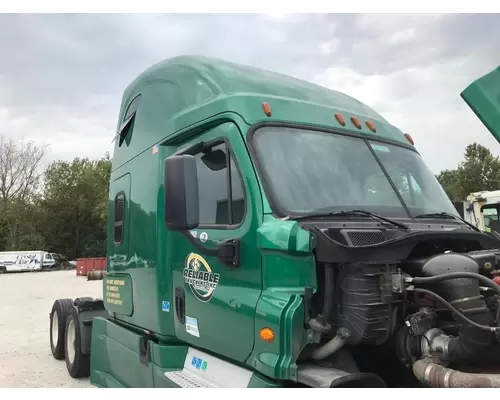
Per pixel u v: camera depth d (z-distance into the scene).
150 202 4.49
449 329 3.06
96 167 56.66
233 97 3.59
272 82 4.04
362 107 4.56
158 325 4.19
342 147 3.76
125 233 5.11
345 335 2.78
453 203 4.79
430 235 3.01
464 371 2.89
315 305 2.91
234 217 3.39
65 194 53.91
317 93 4.26
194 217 3.09
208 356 3.63
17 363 7.65
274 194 3.17
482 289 2.94
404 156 4.21
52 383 6.53
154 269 4.30
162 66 4.74
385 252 2.90
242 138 3.39
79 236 55.50
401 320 3.06
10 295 18.48
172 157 3.15
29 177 54.94
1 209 53.75
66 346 7.12
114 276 5.41
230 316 3.24
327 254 2.82
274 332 2.79
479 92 2.87
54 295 18.38
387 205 3.65
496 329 2.61
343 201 3.43
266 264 3.02
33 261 41.22
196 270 3.73
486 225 12.44
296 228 2.89
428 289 2.96
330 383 2.60
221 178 3.57
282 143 3.45
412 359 2.98
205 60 4.25
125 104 5.59
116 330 5.18
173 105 4.38
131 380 4.67
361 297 2.83
